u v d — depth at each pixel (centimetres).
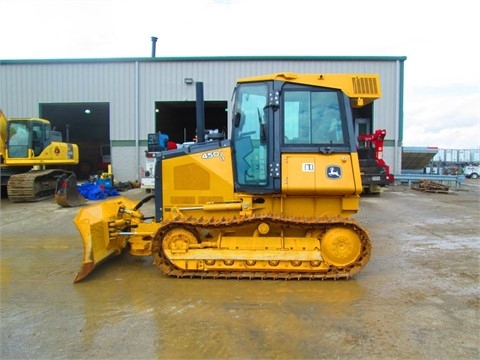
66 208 1174
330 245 501
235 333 361
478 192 1698
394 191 1714
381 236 792
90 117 2719
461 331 365
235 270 512
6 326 378
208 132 618
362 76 522
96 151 2833
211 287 481
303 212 532
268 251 506
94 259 516
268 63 1886
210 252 510
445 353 326
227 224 507
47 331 367
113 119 1936
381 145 1541
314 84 515
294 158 510
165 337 354
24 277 529
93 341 347
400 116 1902
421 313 406
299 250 507
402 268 568
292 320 388
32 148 1427
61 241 749
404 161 2545
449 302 437
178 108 2283
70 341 347
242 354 324
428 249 684
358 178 506
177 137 2580
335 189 504
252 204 528
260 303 431
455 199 1421
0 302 439
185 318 393
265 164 515
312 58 1862
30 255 646
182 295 455
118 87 1925
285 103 515
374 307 421
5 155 1423
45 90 1938
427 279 518
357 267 503
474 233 820
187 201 543
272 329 369
